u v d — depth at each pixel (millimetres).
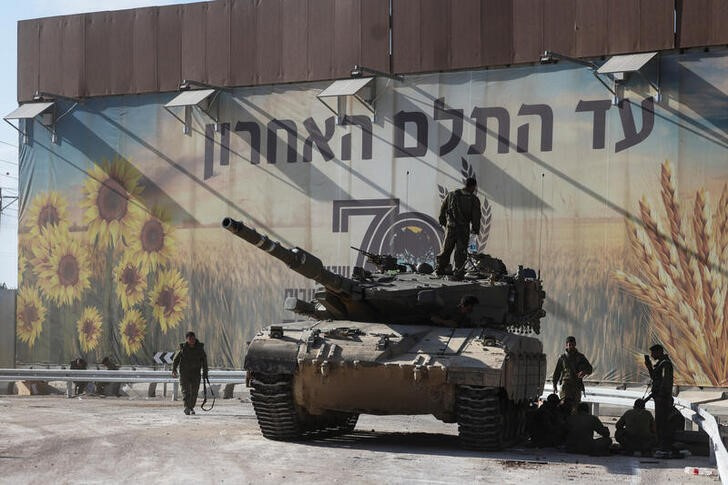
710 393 29188
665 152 30078
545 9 31391
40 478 12781
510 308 18781
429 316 18016
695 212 29750
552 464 15117
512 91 31906
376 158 33500
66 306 37781
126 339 36844
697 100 29797
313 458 15219
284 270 34625
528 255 31516
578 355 19688
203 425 20484
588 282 30797
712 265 29469
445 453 16188
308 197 34406
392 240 33188
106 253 37219
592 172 30891
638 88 30391
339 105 33906
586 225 30891
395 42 33188
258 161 35156
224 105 35719
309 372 16891
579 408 17797
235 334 35250
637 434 16938
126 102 37219
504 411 16984
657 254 30062
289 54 34719
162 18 36625
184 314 35969
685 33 29781
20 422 20578
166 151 36562
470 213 19250
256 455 15477
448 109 32625
